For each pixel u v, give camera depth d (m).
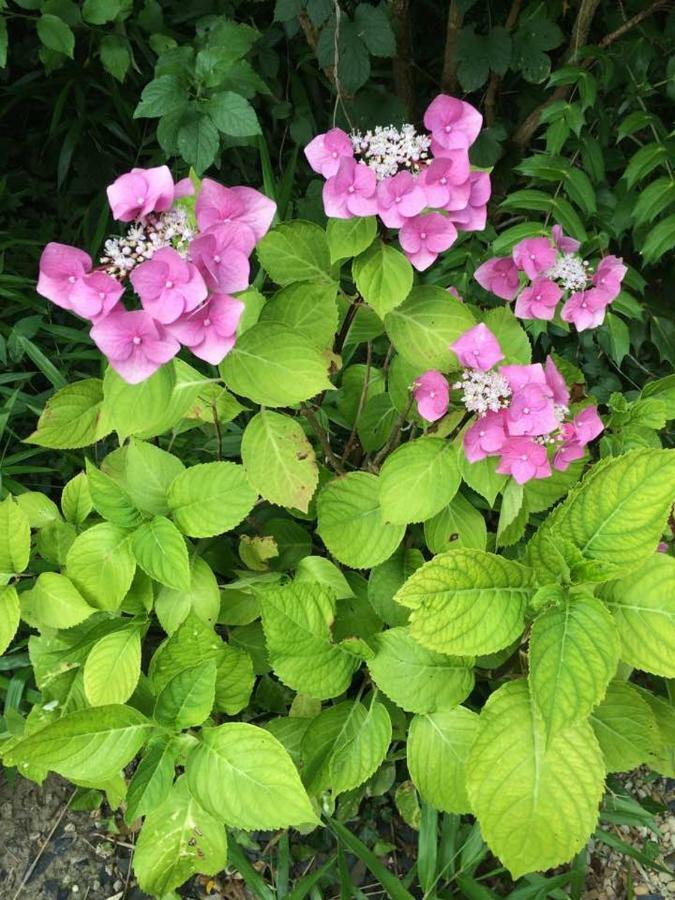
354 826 0.72
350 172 0.50
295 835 0.71
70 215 1.03
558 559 0.52
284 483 0.60
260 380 0.55
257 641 0.70
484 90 1.02
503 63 0.88
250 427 0.61
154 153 1.02
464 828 0.68
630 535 0.51
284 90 1.00
